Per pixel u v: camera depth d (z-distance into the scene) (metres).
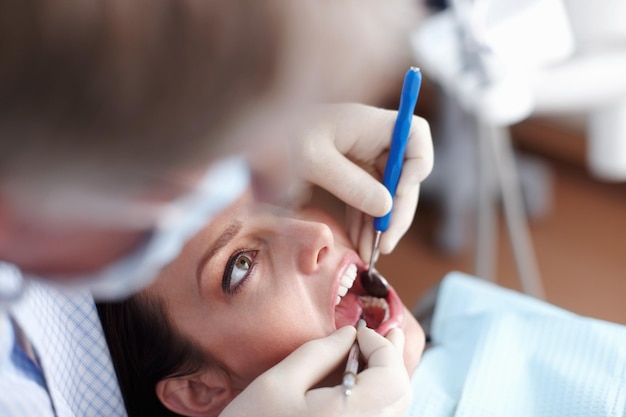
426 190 2.07
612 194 2.13
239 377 0.91
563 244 2.01
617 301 1.85
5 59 0.29
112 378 0.89
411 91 0.79
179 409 0.95
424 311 1.17
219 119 0.31
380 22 0.31
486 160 1.51
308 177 0.87
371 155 0.91
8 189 0.32
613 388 0.93
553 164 2.23
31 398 0.76
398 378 0.74
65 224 0.34
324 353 0.77
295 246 0.87
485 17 1.20
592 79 1.36
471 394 0.96
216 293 0.86
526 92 1.29
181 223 0.39
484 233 1.57
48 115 0.29
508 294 1.15
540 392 0.96
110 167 0.31
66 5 0.28
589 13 1.39
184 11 0.29
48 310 0.82
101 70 0.29
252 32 0.30
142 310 0.88
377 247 0.90
